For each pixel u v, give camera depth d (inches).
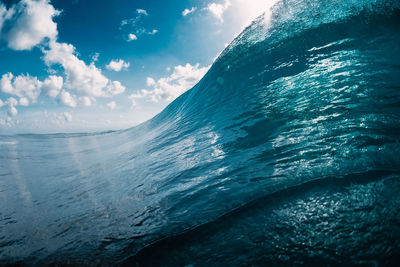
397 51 161.3
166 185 103.0
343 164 71.2
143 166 156.5
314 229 48.6
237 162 102.1
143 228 67.0
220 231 56.2
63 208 105.8
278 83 207.5
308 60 215.8
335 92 138.5
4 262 64.5
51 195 137.4
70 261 58.3
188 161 130.6
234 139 140.3
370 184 58.2
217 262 46.2
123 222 74.2
